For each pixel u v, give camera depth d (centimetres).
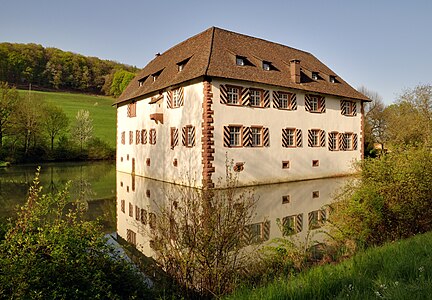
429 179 811
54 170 3303
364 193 782
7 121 4138
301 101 2467
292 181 2359
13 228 449
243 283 536
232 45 2386
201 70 2003
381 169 808
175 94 2306
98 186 2148
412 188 788
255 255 745
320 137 2598
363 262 498
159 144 2495
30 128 4272
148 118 2691
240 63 2228
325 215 1252
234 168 2067
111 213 1362
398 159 832
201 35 2519
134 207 1478
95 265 474
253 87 2177
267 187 2042
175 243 560
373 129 4481
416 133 3562
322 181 2367
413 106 3909
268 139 2247
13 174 2836
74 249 452
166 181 2386
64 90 8431
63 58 8594
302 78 2539
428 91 3850
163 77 2536
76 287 429
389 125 4056
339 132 2753
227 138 2045
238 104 2098
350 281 413
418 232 814
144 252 839
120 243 934
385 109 4562
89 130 5138
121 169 3250
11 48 7831
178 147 2238
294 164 2402
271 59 2548
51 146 4788
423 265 442
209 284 521
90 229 497
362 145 2972
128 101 3094
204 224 553
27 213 473
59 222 480
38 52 8194
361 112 2977
